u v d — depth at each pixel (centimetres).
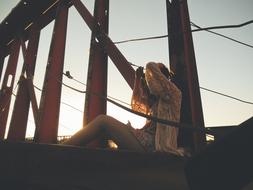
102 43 367
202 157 47
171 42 290
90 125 160
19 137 513
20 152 87
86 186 95
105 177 100
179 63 278
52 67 450
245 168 44
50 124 421
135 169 107
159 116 171
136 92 198
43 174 89
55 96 439
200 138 234
